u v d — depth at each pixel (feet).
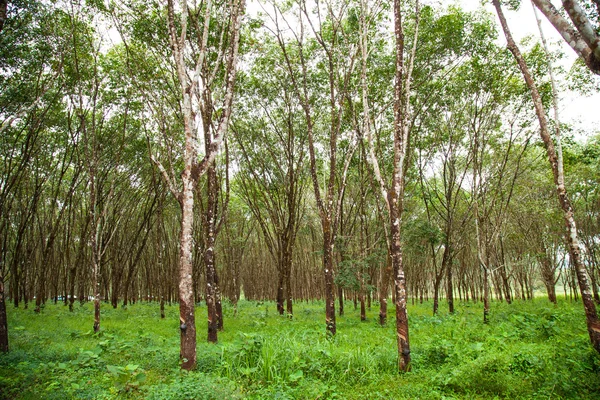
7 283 122.93
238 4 33.45
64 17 45.11
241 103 62.34
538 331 39.68
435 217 81.35
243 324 57.16
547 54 33.53
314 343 31.48
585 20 13.32
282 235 73.31
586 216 79.61
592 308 28.86
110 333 45.09
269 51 57.57
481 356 26.78
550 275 93.09
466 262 109.40
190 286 28.30
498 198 70.85
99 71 53.21
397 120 29.32
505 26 33.40
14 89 44.39
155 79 48.91
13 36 39.14
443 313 68.49
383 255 62.59
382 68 52.49
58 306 87.20
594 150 55.31
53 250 97.09
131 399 21.31
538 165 74.84
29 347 35.81
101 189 68.49
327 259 42.45
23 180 68.95
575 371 24.34
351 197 76.13
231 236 93.71
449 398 21.66
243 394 21.65
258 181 71.10
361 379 25.11
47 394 22.00
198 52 43.47
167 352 31.42
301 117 66.49
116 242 88.12
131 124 64.54
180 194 30.07
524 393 22.43
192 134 29.68
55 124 60.59
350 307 98.78
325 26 51.98
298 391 22.20
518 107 55.31
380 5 45.55
